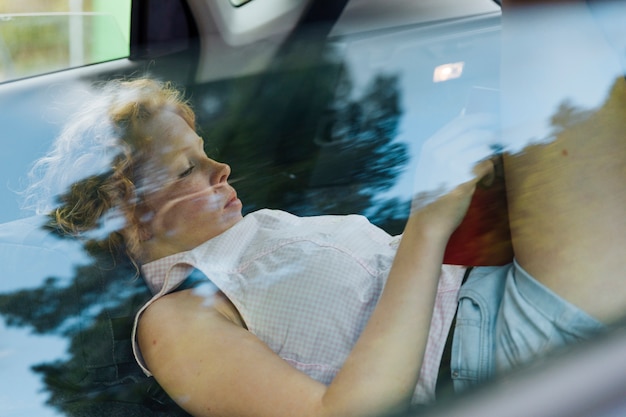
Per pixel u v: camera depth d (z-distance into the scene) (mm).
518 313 1156
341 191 1298
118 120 1319
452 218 1246
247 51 1487
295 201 1314
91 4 1742
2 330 1107
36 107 1367
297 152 1320
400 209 1270
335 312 1252
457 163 1247
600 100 1209
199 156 1318
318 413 1118
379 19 1473
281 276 1280
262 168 1325
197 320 1222
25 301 1142
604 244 1136
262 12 1557
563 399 804
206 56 1493
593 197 1164
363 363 1148
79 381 1104
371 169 1291
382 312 1206
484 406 845
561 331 1086
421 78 1338
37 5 1657
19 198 1254
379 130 1301
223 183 1318
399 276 1232
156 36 1658
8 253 1179
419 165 1274
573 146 1191
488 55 1347
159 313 1229
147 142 1300
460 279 1263
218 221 1312
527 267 1189
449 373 1150
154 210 1273
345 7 1539
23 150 1296
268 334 1255
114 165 1271
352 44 1427
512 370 912
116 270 1233
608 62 1238
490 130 1263
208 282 1278
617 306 1069
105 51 1646
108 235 1236
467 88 1309
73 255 1206
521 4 1332
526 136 1223
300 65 1400
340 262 1286
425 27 1423
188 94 1395
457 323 1214
